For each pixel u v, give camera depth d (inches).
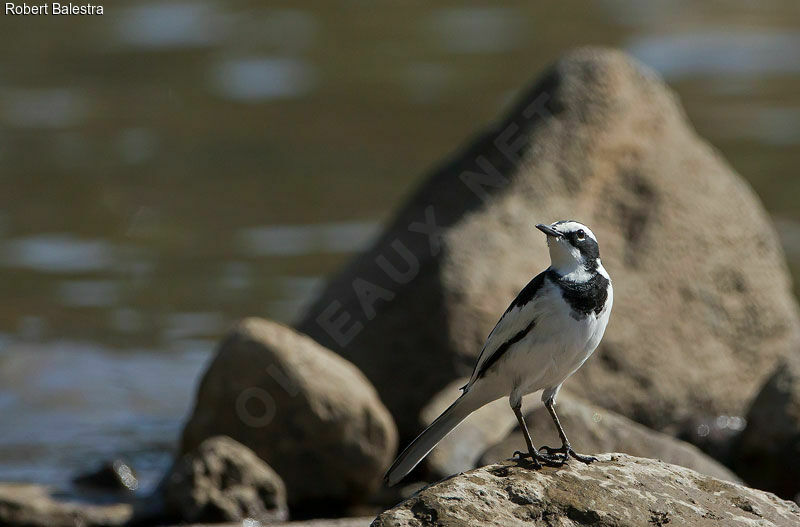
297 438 522.9
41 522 482.9
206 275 863.1
